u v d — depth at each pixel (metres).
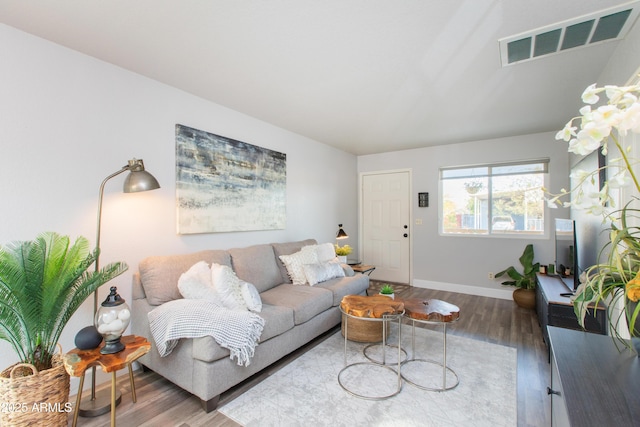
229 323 1.91
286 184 3.95
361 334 2.82
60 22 1.79
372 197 5.46
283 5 1.65
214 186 2.99
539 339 2.92
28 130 1.90
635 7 1.64
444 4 1.63
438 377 2.25
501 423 1.76
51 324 1.69
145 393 2.05
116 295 1.79
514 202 4.33
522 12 1.69
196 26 1.83
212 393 1.84
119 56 2.18
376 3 1.63
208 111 2.97
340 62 2.25
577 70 2.35
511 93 2.79
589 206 0.89
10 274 1.49
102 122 2.23
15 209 1.85
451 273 4.72
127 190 2.10
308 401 1.96
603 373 1.00
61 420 1.63
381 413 1.85
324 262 3.63
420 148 4.99
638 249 0.90
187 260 2.50
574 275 2.71
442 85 2.63
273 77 2.49
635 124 0.71
